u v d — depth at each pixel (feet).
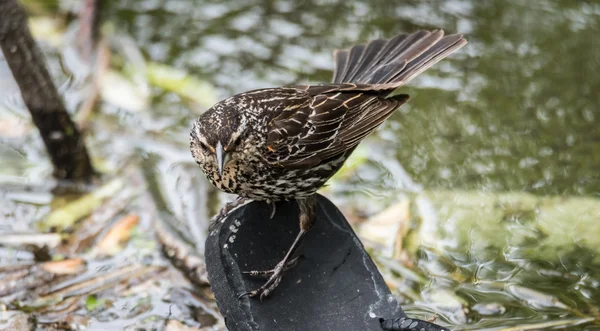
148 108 42.16
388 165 38.34
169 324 29.96
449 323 29.68
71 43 46.47
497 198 36.17
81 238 34.27
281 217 27.84
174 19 48.47
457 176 37.55
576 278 31.86
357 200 36.24
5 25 33.88
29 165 38.27
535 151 38.96
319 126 27.96
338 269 26.37
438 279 31.94
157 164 38.63
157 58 45.19
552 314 30.09
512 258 32.91
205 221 34.99
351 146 28.43
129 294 31.42
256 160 27.25
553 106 41.70
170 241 33.86
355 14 48.49
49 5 49.16
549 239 33.78
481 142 39.60
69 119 36.27
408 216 35.17
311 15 48.65
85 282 31.99
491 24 47.39
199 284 31.99
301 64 44.68
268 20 48.37
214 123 26.73
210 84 43.37
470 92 42.91
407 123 40.91
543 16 47.96
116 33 46.93
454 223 34.83
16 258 32.96
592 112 41.19
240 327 25.27
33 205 35.96
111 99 42.63
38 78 35.06
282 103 27.99
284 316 25.32
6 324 29.63
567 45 45.70
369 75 30.42
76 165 37.01
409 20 47.70
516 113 41.37
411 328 24.49
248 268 26.27
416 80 43.86
